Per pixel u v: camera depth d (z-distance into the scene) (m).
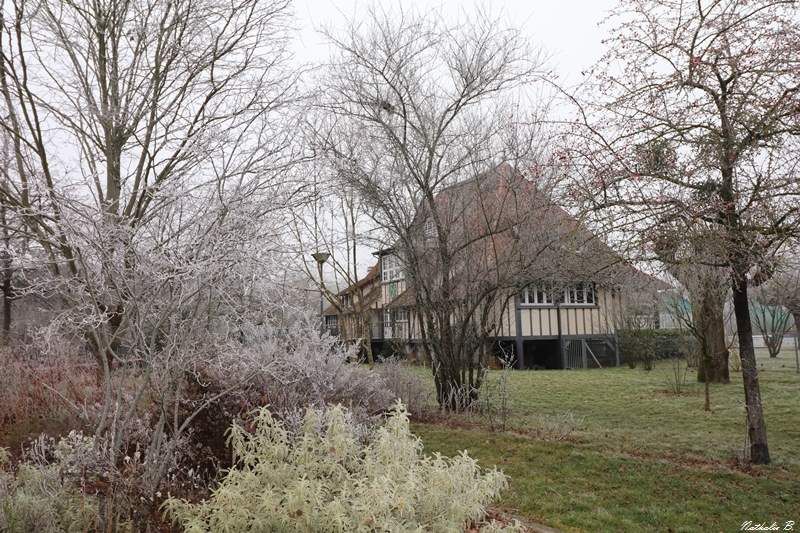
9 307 10.06
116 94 7.70
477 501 3.65
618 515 5.62
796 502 5.81
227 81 8.04
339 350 7.05
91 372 7.03
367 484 3.45
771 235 6.05
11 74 7.25
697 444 7.99
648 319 20.33
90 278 3.79
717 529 5.30
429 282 10.79
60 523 3.54
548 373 18.70
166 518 3.87
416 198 10.72
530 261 9.68
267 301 4.18
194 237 3.89
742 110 5.95
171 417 4.93
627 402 12.09
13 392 6.45
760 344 32.69
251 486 3.54
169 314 3.95
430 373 13.05
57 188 4.29
